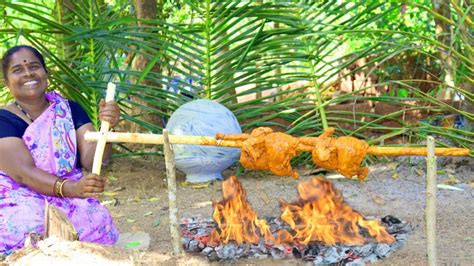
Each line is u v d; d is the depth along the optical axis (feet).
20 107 11.60
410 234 13.34
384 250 11.75
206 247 12.12
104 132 10.59
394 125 22.85
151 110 20.89
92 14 22.67
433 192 9.98
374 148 10.66
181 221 13.99
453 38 17.67
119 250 10.63
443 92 23.79
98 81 20.54
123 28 20.20
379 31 18.51
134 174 20.26
